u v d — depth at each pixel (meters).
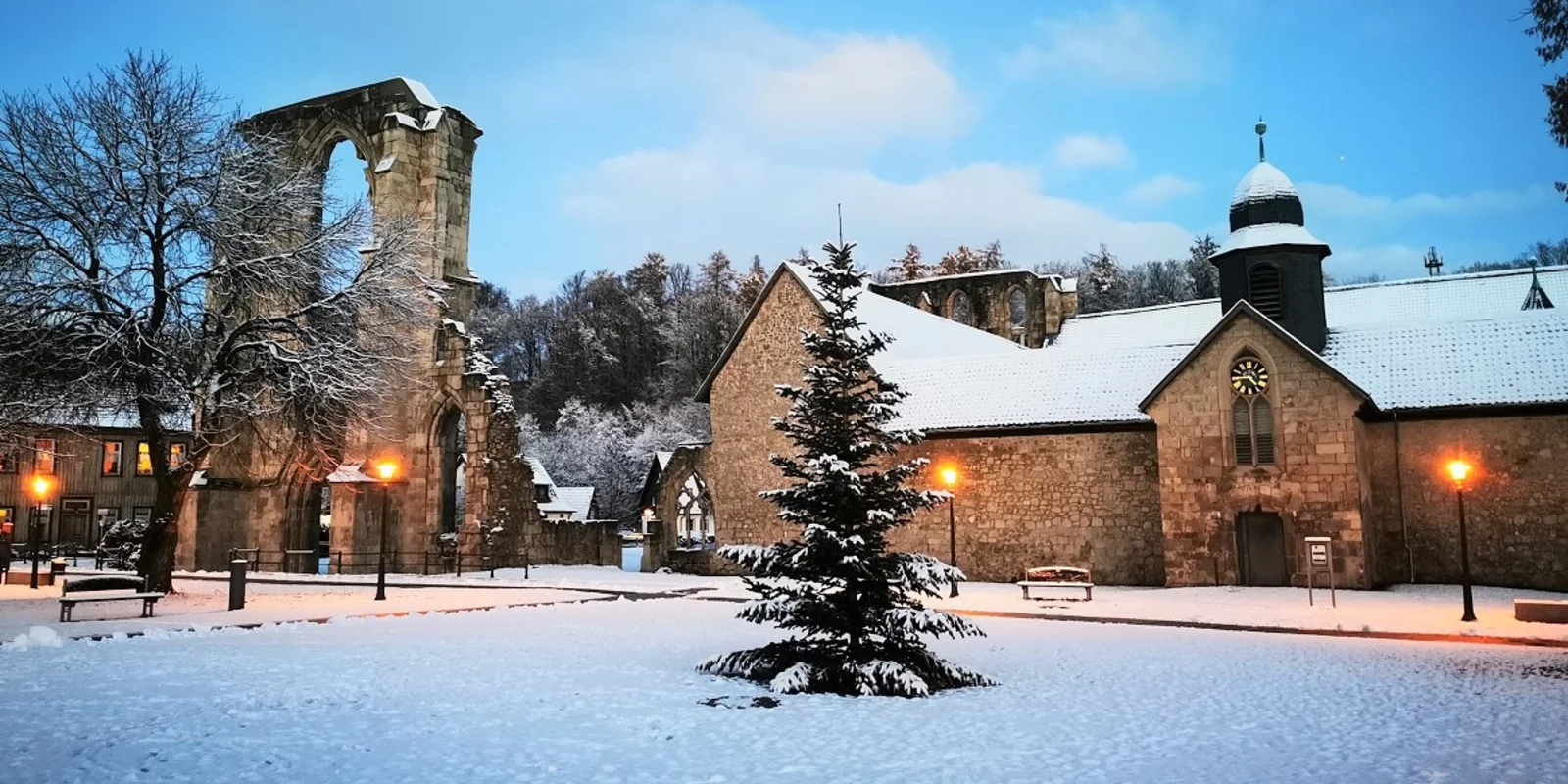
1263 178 37.72
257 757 9.43
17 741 9.85
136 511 56.31
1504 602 25.59
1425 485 30.25
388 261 30.05
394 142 41.78
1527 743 10.52
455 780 8.80
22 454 43.03
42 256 25.44
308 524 41.72
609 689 13.27
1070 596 28.36
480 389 40.50
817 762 9.64
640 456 76.31
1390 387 31.20
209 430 26.64
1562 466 28.83
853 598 13.95
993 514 34.22
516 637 18.69
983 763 9.65
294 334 28.36
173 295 26.05
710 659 15.11
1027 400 34.62
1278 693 13.50
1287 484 29.03
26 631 18.52
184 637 18.42
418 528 40.59
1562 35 19.05
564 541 43.06
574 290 106.62
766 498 14.61
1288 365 29.28
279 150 34.12
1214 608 24.52
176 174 26.16
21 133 25.52
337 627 20.28
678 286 105.88
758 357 40.19
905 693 13.17
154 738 10.02
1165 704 12.73
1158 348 34.91
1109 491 32.84
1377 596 26.86
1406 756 10.01
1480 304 46.53
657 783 8.84
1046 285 55.34
